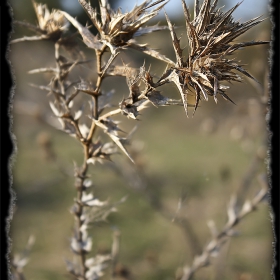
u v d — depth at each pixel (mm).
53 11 498
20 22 495
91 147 492
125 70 449
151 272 1213
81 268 527
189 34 416
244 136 1024
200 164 2184
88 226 514
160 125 2900
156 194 1804
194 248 913
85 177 495
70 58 505
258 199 684
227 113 1146
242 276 857
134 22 431
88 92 459
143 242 1500
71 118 485
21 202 1854
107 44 434
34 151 2307
